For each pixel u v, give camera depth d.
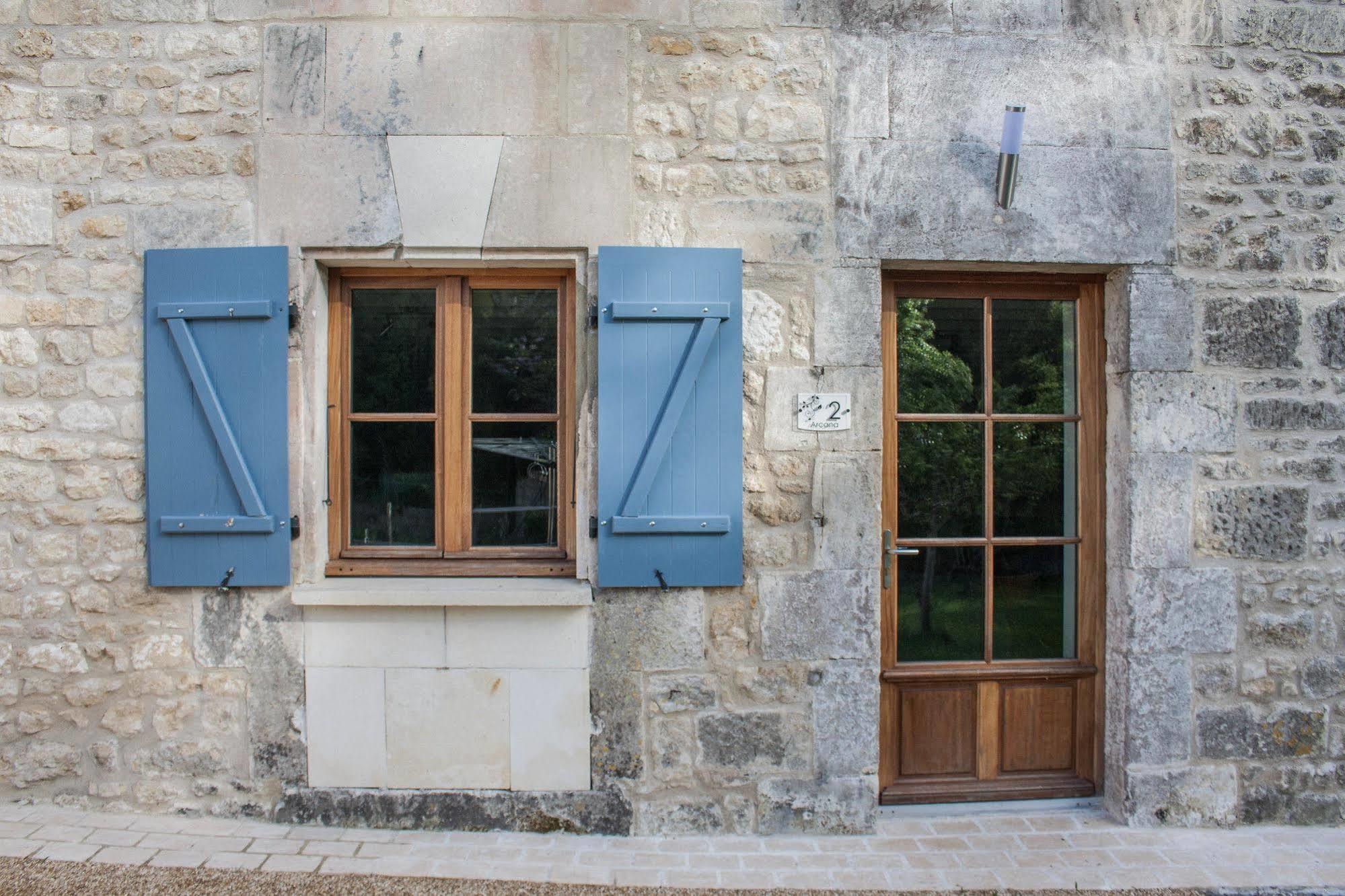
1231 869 2.59
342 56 2.78
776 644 2.80
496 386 2.95
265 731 2.79
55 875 2.41
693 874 2.53
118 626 2.79
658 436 2.72
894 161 2.83
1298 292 2.93
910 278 2.97
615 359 2.74
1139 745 2.86
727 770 2.80
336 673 2.78
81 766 2.79
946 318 3.02
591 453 2.79
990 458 3.01
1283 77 2.94
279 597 2.77
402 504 2.94
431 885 2.42
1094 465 3.02
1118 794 2.90
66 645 2.79
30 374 2.78
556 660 2.78
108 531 2.78
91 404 2.78
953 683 3.00
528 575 2.89
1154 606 2.86
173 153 2.78
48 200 2.78
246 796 2.79
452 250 2.79
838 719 2.81
